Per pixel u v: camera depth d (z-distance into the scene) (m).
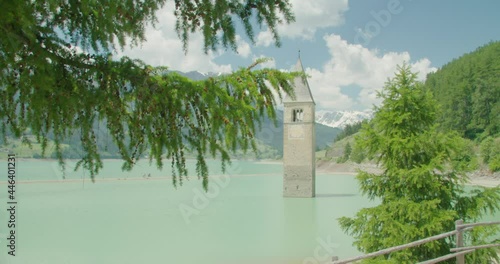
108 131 4.31
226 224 47.31
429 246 12.84
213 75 4.73
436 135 14.77
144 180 114.69
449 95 132.38
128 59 4.30
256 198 74.94
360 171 15.58
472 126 124.25
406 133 14.76
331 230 42.31
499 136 110.75
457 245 8.50
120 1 3.95
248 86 4.63
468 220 14.12
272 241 36.91
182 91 4.40
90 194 82.94
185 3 4.25
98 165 4.30
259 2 4.45
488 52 149.62
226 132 4.56
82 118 4.12
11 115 3.97
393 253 13.42
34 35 3.61
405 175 14.12
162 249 34.12
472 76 136.00
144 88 4.22
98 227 45.59
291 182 70.81
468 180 14.38
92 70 4.05
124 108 4.34
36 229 44.41
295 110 70.31
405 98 14.73
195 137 4.54
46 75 3.79
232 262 29.61
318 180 126.88
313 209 59.38
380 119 15.28
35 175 123.69
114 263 29.73
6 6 3.36
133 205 65.94
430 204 13.29
